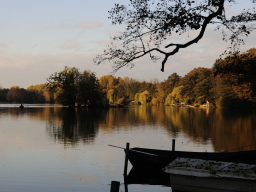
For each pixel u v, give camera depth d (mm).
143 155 12391
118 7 10906
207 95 107625
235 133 24766
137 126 31234
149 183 10727
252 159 12211
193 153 13266
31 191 9414
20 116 46969
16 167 12445
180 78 146625
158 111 70438
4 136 22156
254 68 15203
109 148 17250
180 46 10914
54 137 21781
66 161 13688
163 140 20781
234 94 79375
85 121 37562
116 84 195375
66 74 83500
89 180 10797
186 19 10477
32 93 160250
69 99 84375
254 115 50875
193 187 9289
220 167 9188
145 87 170125
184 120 40281
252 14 11711
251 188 8445
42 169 12172
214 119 41719
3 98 165125
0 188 9672
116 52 10938
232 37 12188
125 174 11812
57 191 9461
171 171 9477
